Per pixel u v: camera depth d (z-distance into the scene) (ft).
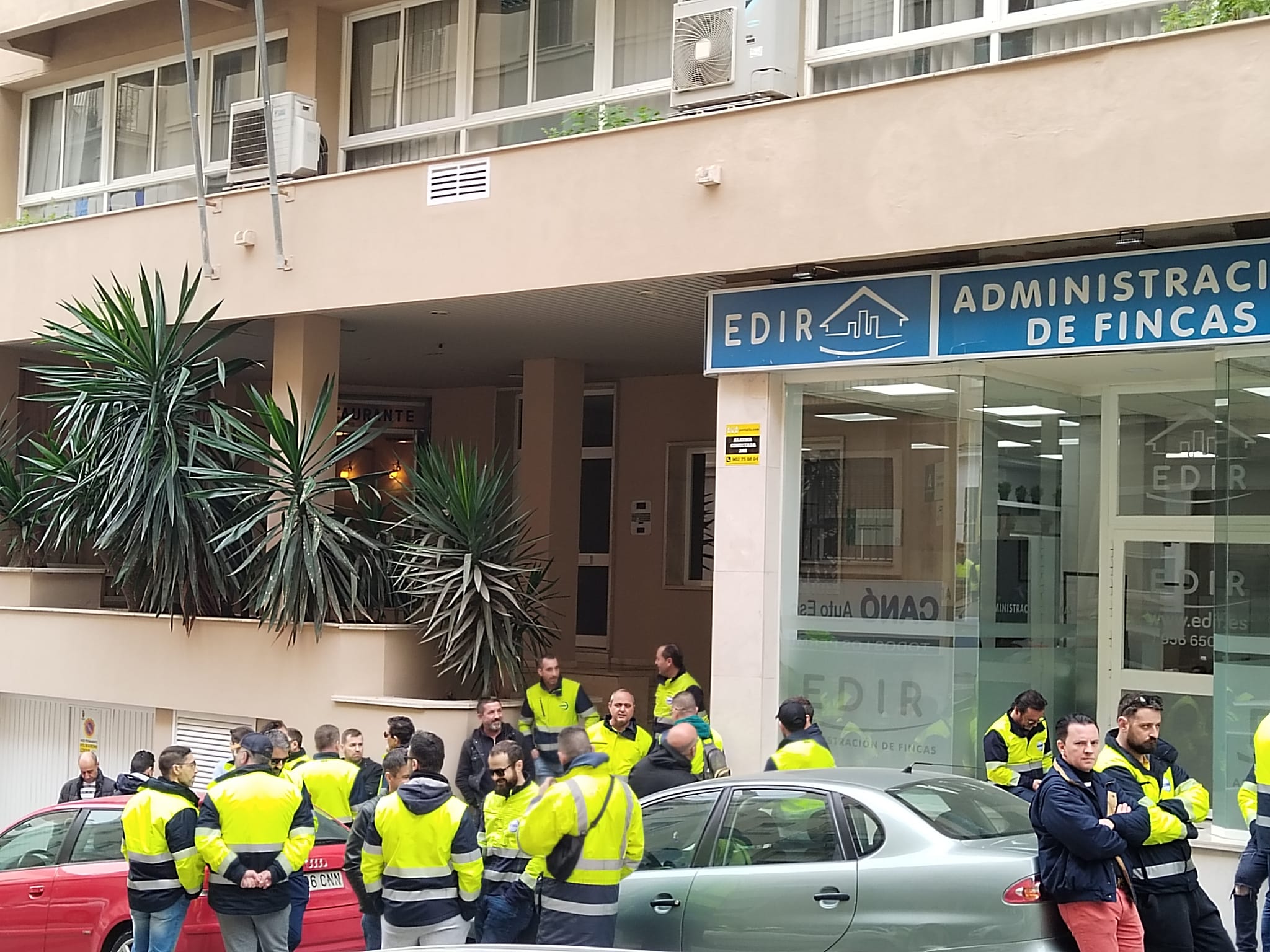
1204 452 36.81
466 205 41.81
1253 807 26.76
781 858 23.91
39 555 54.60
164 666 48.32
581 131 42.24
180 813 27.53
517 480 60.03
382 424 66.64
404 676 44.52
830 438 37.37
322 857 30.68
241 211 47.16
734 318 37.78
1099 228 31.53
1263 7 30.73
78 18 53.67
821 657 37.45
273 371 47.16
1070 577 39.19
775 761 29.40
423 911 24.26
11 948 30.55
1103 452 38.75
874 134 34.65
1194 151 30.42
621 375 58.65
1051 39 34.76
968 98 33.37
